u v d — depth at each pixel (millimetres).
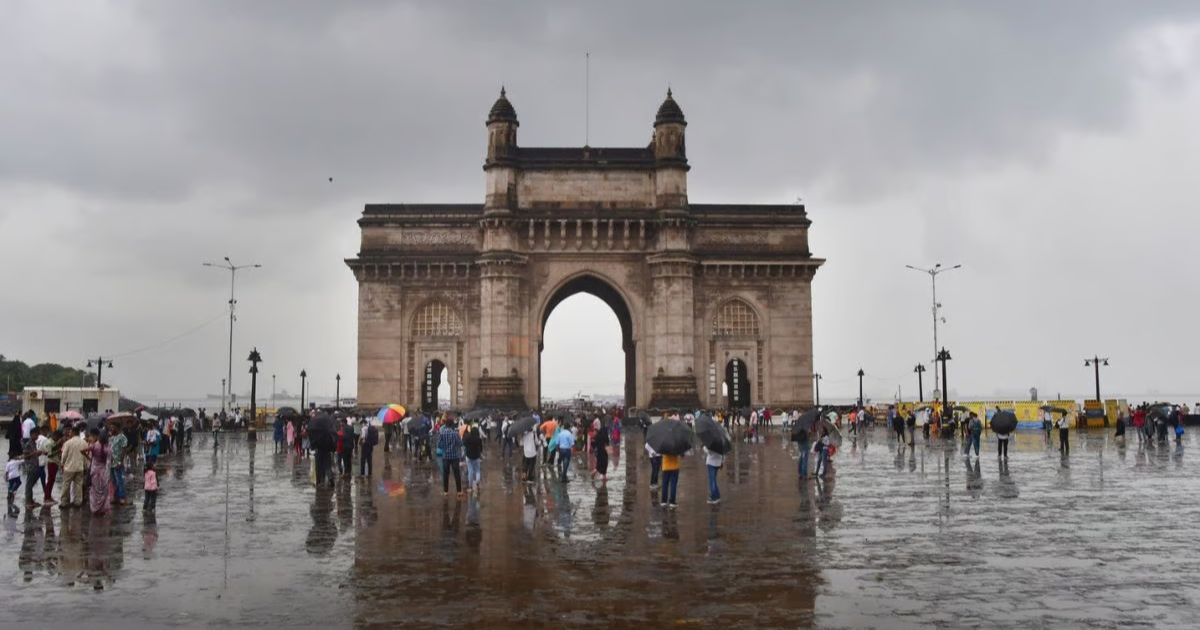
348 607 18031
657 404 95562
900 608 17656
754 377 101375
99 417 47562
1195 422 112750
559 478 44312
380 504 34094
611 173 100312
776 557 22844
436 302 100438
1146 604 17812
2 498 36281
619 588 19562
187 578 20797
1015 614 17125
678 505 33188
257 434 99875
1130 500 33562
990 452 60750
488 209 98250
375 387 99062
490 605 18141
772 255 101625
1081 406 100250
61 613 17625
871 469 47312
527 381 97812
